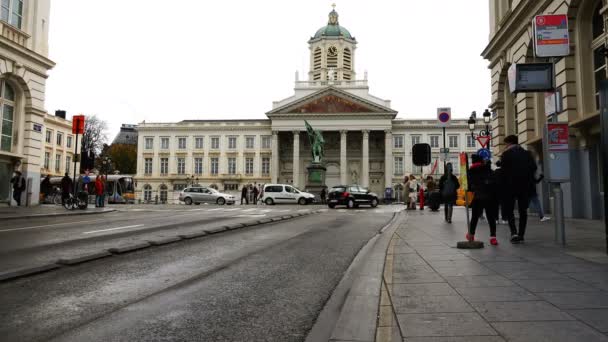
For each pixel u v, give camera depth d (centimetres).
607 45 1447
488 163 948
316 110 7412
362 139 7625
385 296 525
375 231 1404
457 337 375
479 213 929
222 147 7912
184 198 4706
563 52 962
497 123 2514
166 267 755
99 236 1157
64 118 7800
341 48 8169
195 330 436
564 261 708
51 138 7144
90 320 463
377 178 7675
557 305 461
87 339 406
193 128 7969
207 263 799
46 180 3147
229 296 568
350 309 475
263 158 7825
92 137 8200
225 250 959
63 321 459
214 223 1622
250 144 7875
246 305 526
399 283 582
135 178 7994
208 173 7894
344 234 1305
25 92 2678
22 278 659
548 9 1791
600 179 1567
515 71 980
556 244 908
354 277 680
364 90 7606
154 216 2059
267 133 7831
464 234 1159
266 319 473
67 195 2533
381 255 830
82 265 764
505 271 640
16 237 1125
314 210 2931
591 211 1584
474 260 739
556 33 965
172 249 963
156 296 563
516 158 949
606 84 767
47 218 1850
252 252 934
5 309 500
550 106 1156
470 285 561
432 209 2575
